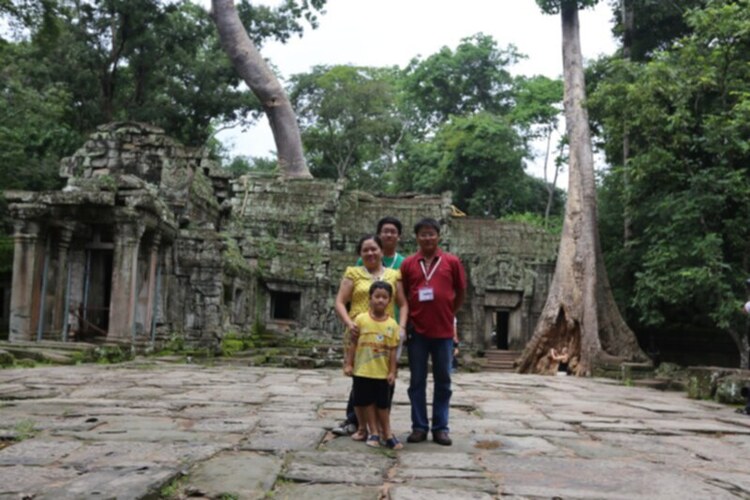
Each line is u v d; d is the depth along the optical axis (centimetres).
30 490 366
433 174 4984
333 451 505
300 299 2975
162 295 2061
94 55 3512
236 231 3012
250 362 1930
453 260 567
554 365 2334
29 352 1365
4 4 2169
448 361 557
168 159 2341
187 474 420
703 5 2544
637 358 2258
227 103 3853
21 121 3012
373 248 565
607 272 2612
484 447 551
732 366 2567
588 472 464
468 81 5609
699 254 1836
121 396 831
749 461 540
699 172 1873
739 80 1889
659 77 1873
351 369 544
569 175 2497
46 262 1745
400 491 388
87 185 1711
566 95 2583
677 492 411
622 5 2634
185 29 3656
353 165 5672
